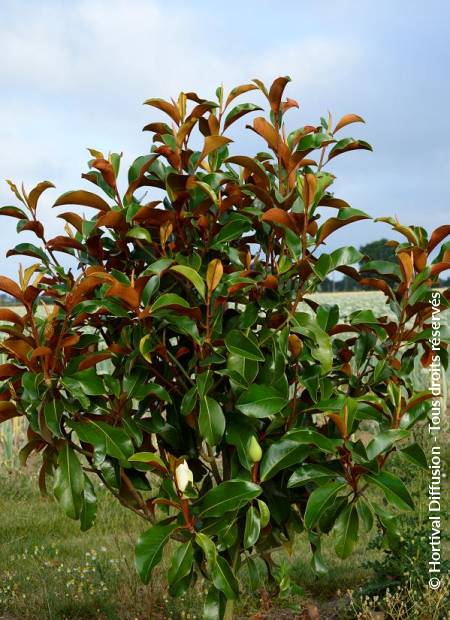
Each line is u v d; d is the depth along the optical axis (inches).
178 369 127.9
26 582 186.7
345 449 113.6
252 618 159.3
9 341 112.8
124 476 125.1
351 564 199.0
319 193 120.3
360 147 128.5
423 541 160.6
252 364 113.3
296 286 129.3
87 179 132.7
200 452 131.3
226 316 126.3
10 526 249.3
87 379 113.3
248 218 124.6
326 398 120.3
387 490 110.7
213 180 120.4
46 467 136.4
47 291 127.1
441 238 122.0
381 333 124.6
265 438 124.7
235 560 124.9
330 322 126.5
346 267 124.7
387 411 119.8
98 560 208.4
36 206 126.8
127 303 113.7
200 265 118.4
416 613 143.0
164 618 164.1
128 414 126.1
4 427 333.7
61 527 251.1
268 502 124.7
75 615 167.3
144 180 126.3
